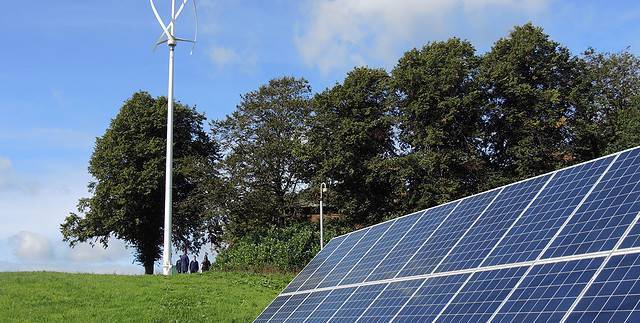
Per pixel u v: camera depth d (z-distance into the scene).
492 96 52.47
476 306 12.39
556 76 53.16
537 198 14.98
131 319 25.91
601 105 55.56
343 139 54.56
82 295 29.98
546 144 50.62
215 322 25.94
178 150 64.31
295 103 61.69
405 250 17.89
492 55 54.00
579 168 14.73
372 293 16.42
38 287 31.22
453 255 15.41
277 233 48.16
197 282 35.47
